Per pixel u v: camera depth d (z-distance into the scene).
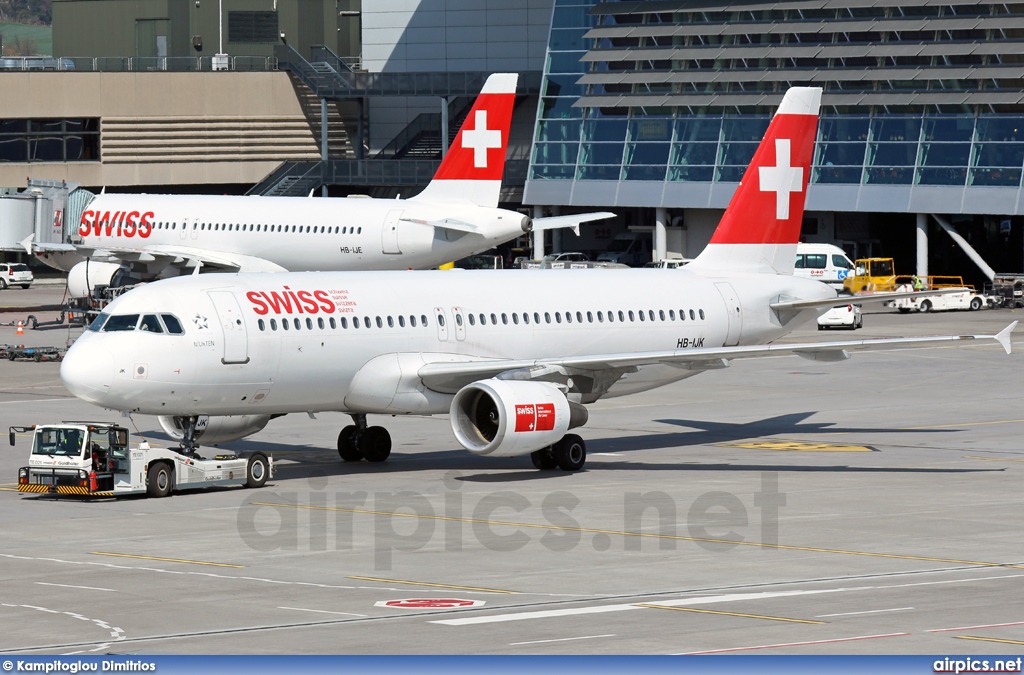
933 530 79.25
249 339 97.25
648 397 155.25
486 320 109.81
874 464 106.75
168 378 94.31
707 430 128.88
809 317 129.12
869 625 56.00
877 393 156.62
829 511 85.88
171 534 79.62
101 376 92.50
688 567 69.12
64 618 58.78
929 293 114.00
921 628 55.44
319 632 55.69
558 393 100.88
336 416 139.62
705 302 122.19
